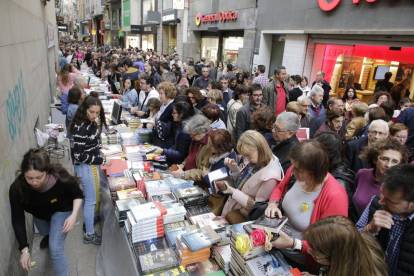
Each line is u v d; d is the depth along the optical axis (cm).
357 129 363
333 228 114
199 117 288
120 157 350
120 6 3045
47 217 229
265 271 157
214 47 1516
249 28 1131
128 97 594
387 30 607
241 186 243
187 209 246
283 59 952
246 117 400
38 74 541
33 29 514
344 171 211
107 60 1033
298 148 167
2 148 223
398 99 619
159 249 203
